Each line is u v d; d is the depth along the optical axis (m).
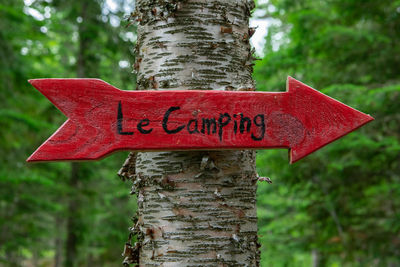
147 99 1.47
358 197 6.02
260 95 1.51
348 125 1.52
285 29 8.58
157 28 1.71
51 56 9.31
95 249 10.65
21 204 7.84
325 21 6.07
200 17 1.69
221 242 1.56
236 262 1.57
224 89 1.67
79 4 7.76
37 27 8.05
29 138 7.92
